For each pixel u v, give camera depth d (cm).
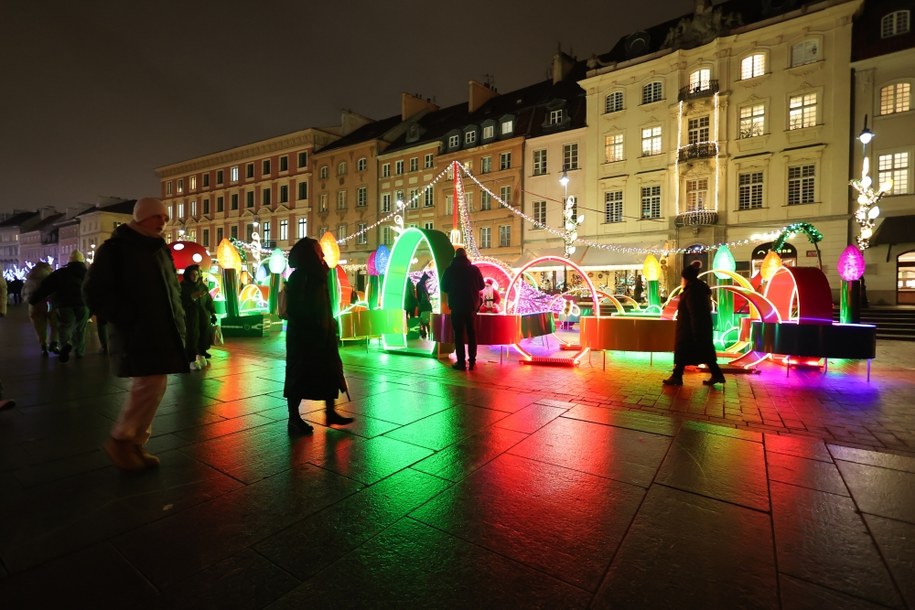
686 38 2714
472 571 231
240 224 5000
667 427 464
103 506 293
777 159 2450
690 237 2661
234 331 1315
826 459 381
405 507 296
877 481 339
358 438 424
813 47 2366
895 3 2264
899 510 296
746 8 2736
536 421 480
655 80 2792
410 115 4306
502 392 611
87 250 6762
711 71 2628
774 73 2458
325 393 440
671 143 2742
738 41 2545
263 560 238
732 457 384
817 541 261
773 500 309
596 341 826
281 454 384
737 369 770
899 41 2189
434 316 907
